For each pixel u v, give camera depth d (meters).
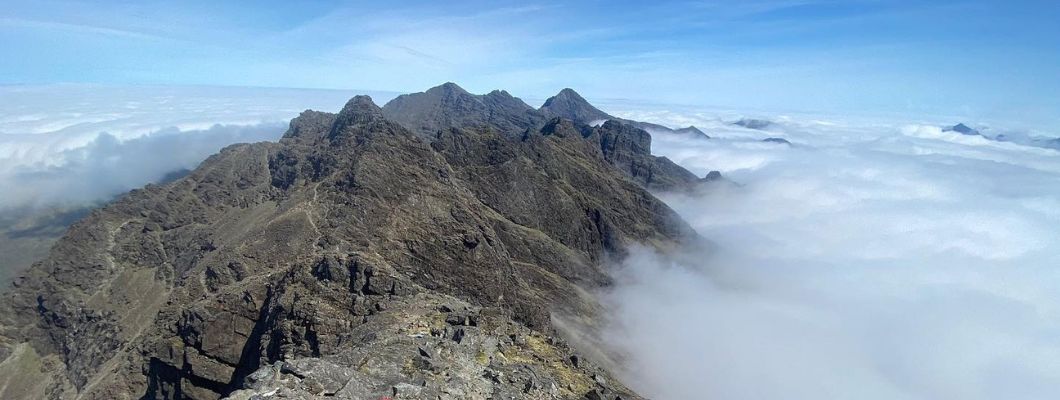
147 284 125.62
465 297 101.94
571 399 45.31
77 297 129.75
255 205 142.88
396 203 116.81
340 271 83.38
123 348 103.50
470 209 134.00
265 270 98.44
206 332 85.69
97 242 146.88
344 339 65.38
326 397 34.72
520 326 62.81
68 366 112.75
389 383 38.59
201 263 111.06
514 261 138.88
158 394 87.44
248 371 80.69
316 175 138.00
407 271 101.06
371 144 132.75
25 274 143.25
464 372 44.19
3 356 122.62
